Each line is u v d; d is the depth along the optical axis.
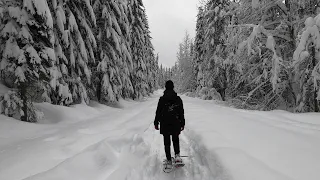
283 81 9.41
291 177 2.32
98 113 11.19
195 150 4.40
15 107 6.51
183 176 3.43
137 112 12.27
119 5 16.53
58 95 9.56
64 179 2.76
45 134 5.83
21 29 6.71
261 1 9.91
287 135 3.95
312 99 8.55
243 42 9.65
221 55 18.66
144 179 3.29
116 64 16.05
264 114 7.66
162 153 4.59
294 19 9.59
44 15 6.90
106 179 2.83
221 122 5.86
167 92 4.00
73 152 4.15
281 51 10.07
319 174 2.33
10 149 4.05
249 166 2.66
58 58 9.27
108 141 4.34
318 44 7.09
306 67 8.27
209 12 19.53
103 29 14.34
